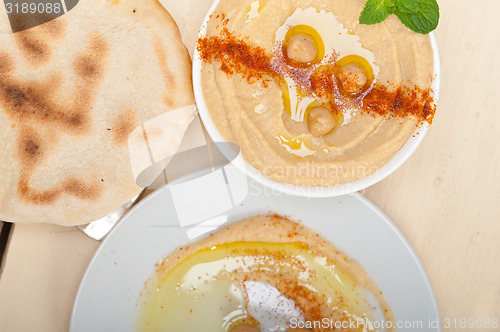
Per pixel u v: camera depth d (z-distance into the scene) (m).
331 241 0.28
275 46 0.26
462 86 0.28
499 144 0.28
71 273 0.28
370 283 0.28
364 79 0.26
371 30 0.26
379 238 0.27
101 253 0.27
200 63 0.26
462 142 0.28
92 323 0.27
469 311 0.28
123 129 0.27
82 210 0.27
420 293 0.27
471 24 0.28
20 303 0.28
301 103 0.27
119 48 0.27
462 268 0.28
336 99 0.27
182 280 0.28
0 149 0.27
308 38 0.26
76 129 0.27
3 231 0.29
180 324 0.28
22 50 0.27
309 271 0.28
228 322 0.28
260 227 0.28
